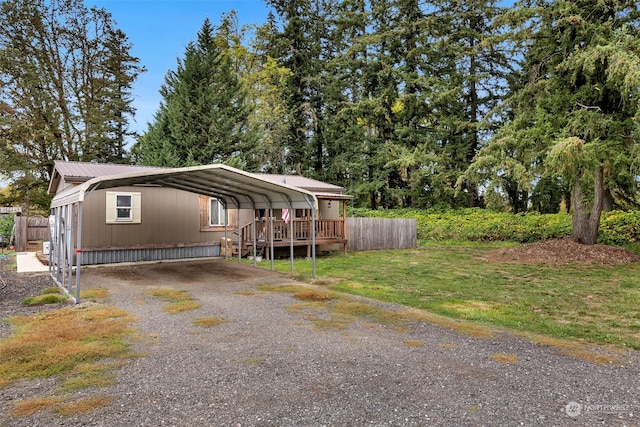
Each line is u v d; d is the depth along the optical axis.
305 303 6.71
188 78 21.73
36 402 3.13
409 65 24.55
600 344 4.66
